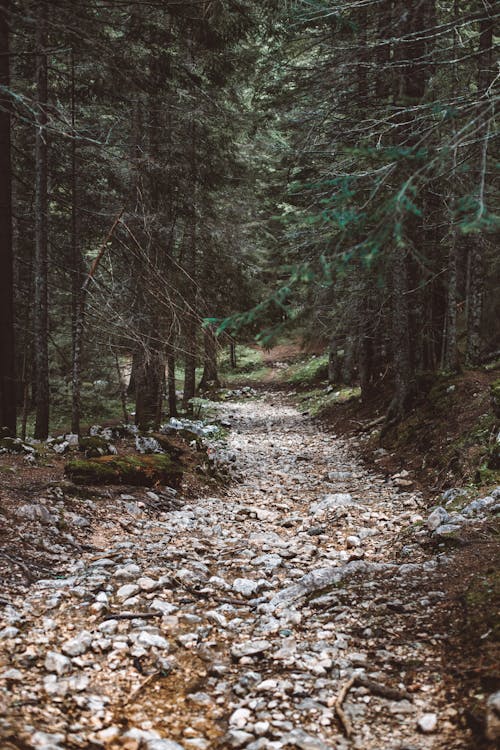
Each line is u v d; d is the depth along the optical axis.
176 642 4.33
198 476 10.89
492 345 14.95
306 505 9.84
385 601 4.88
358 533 7.63
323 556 6.70
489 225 3.22
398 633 4.29
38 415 11.99
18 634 4.19
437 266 14.15
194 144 17.36
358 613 4.72
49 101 11.99
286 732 3.20
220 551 6.90
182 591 5.36
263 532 7.96
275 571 6.19
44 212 11.73
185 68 13.47
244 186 22.11
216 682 3.79
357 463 13.16
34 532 6.36
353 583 5.43
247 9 11.84
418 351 14.92
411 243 3.31
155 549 6.64
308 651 4.18
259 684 3.72
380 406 17.50
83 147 12.65
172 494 9.36
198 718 3.37
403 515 8.14
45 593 5.02
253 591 5.50
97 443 10.16
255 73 14.76
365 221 3.48
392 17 7.57
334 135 10.48
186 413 21.66
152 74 11.82
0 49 10.02
